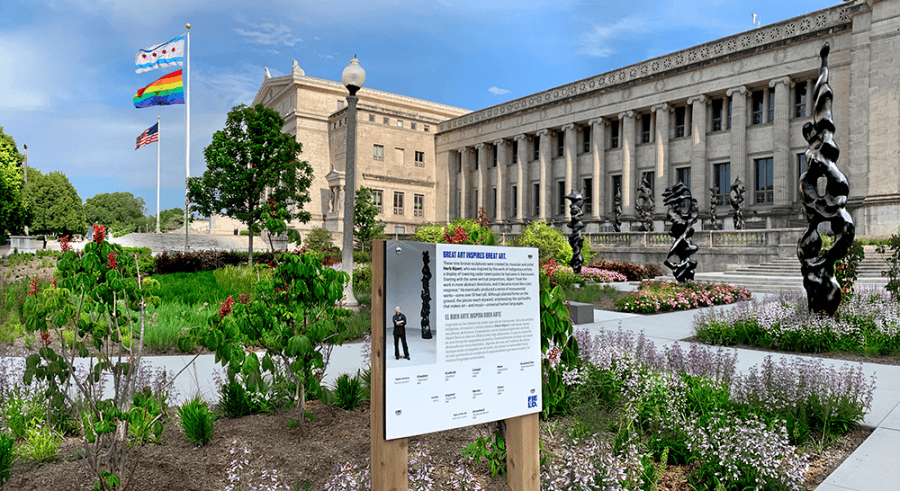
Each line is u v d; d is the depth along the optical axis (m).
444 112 82.38
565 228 54.78
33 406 5.65
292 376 6.10
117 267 4.79
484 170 65.12
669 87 47.09
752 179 42.41
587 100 53.66
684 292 18.98
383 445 3.07
